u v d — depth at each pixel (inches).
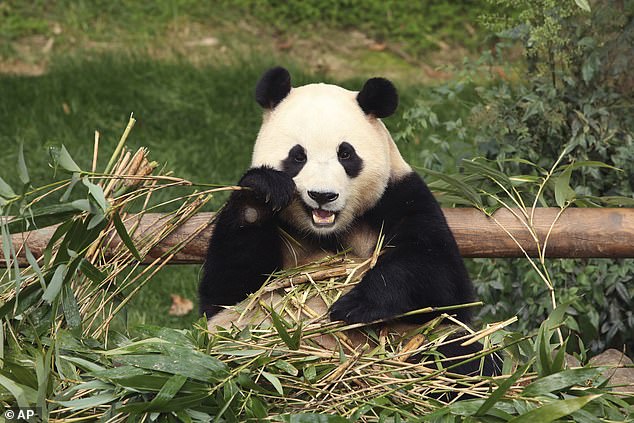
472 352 319.3
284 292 325.1
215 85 689.6
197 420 268.5
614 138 423.2
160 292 504.4
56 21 815.7
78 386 275.6
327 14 848.3
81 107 658.2
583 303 421.1
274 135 327.6
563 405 256.2
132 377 264.7
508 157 426.9
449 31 828.0
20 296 307.1
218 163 606.9
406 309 309.4
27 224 303.9
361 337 314.8
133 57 730.2
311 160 319.6
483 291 429.7
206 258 337.7
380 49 812.0
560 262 421.1
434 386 280.2
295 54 799.1
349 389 277.9
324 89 338.6
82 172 297.6
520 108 436.1
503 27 440.5
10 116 645.9
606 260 419.8
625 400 284.7
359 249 342.3
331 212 321.7
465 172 409.1
